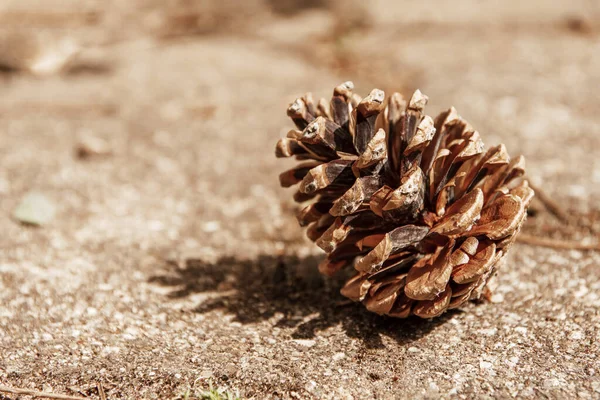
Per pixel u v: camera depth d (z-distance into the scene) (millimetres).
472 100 560
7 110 595
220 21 966
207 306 395
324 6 1006
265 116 581
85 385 364
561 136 487
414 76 666
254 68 734
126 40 858
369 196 362
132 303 395
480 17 888
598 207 430
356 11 946
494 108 539
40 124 561
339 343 375
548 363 364
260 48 825
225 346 376
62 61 733
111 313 390
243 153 503
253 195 466
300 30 905
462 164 369
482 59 695
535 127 497
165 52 801
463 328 378
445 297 363
